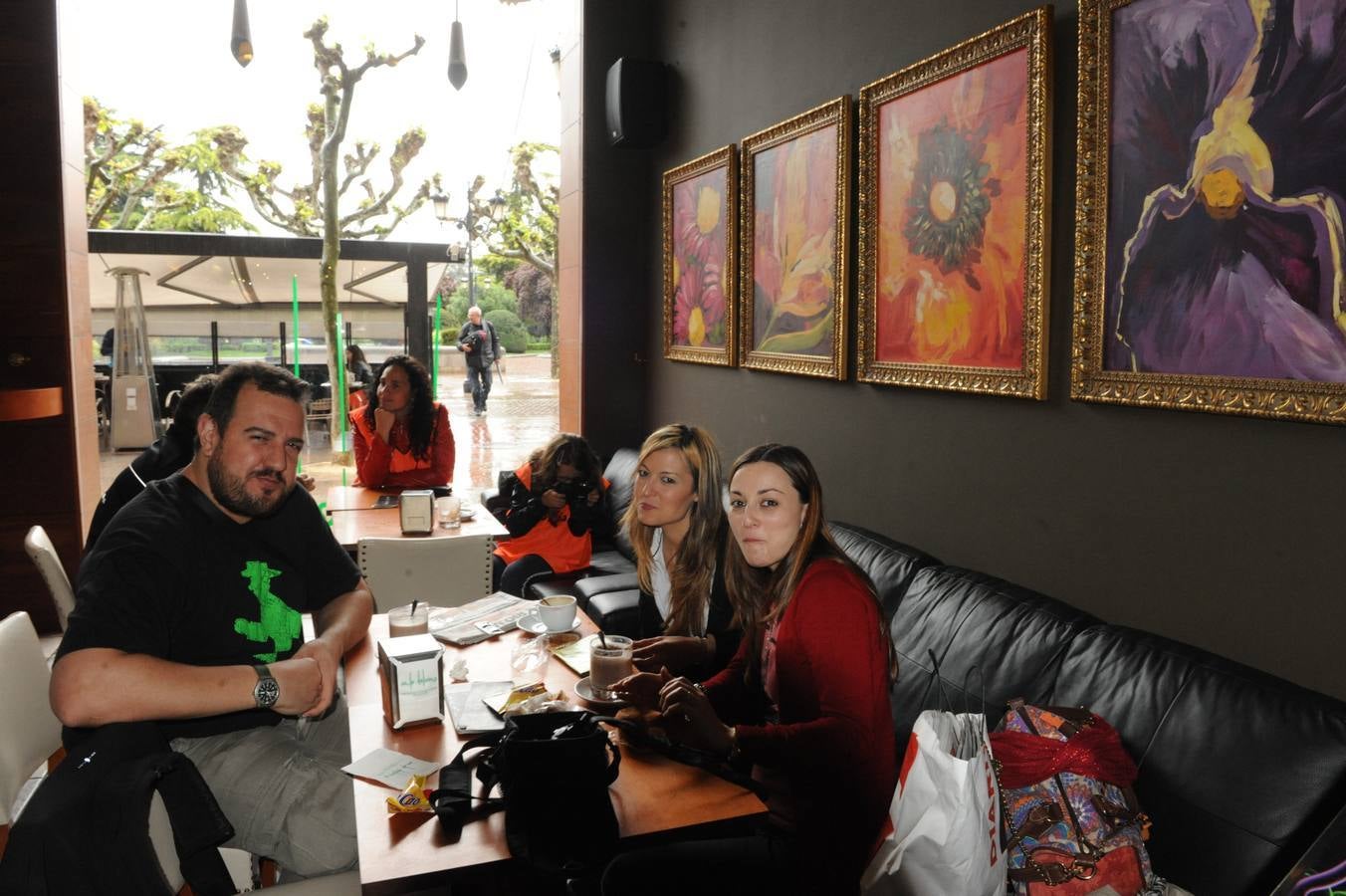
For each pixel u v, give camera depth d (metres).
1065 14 2.50
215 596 1.95
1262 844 1.53
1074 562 2.51
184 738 1.96
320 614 2.30
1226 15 1.98
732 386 4.61
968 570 2.61
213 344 11.38
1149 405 2.21
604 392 5.78
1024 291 2.60
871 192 3.34
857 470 3.56
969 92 2.83
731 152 4.40
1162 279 2.17
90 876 1.30
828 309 3.64
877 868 1.42
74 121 4.99
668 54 5.32
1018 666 2.16
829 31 3.67
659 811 1.46
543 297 29.47
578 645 2.23
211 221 19.67
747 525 1.79
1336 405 1.78
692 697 1.67
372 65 9.01
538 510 4.24
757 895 1.65
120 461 8.89
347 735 2.07
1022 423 2.70
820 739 1.63
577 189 5.77
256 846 1.88
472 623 2.41
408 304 10.29
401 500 3.68
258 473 1.92
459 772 1.54
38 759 1.91
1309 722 1.61
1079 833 1.53
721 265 4.59
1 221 4.59
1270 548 1.96
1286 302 1.87
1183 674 1.85
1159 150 2.17
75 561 4.83
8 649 1.87
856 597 1.69
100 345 12.18
